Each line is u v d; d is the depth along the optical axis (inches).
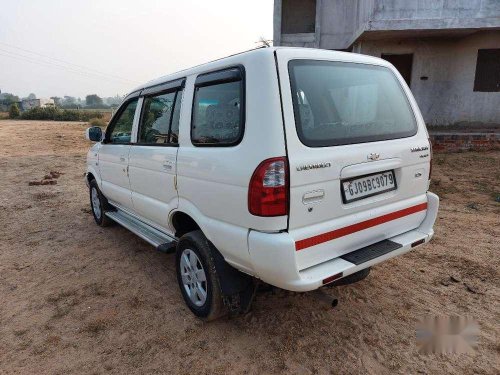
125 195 165.8
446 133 394.0
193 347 107.9
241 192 93.0
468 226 198.1
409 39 464.1
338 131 99.8
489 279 140.4
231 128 98.4
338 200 97.7
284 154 87.1
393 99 120.1
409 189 117.6
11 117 1734.7
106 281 149.9
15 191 310.3
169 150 123.3
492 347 104.0
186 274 123.5
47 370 100.7
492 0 391.5
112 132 180.4
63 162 454.9
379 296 131.3
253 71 92.9
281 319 119.8
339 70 106.8
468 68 454.3
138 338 112.9
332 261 98.3
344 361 100.4
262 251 89.5
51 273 158.9
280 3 578.6
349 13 552.1
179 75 126.3
